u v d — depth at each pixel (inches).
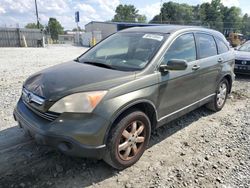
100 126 103.8
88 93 104.7
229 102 238.8
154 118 134.7
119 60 140.6
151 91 125.7
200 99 174.6
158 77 130.0
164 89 134.8
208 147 146.4
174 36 147.9
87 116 102.6
